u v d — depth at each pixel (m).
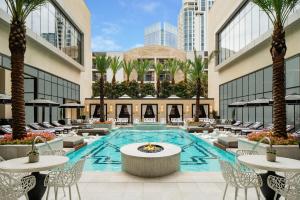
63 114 27.52
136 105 32.84
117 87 40.44
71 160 10.59
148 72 50.78
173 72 41.34
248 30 21.48
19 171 4.33
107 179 6.57
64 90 25.59
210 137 16.56
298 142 8.37
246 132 16.31
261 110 19.34
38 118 19.91
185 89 41.00
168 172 7.05
